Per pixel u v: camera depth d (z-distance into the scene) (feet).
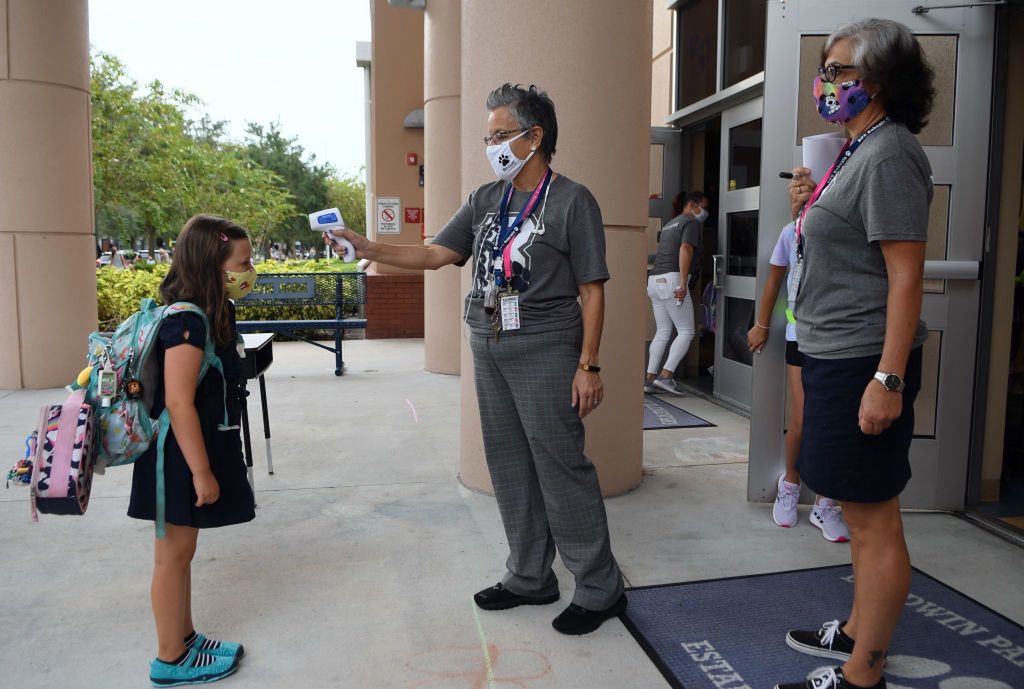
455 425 19.21
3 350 23.27
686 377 25.17
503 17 12.17
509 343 8.33
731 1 21.44
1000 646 8.62
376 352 32.30
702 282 24.73
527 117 8.16
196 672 8.00
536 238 8.20
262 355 14.29
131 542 11.63
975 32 11.72
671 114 24.63
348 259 8.65
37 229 23.15
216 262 7.77
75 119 23.62
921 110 7.30
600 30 12.10
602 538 8.92
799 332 7.54
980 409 12.66
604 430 13.23
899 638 8.79
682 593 9.91
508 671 8.22
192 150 65.41
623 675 8.14
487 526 12.26
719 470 15.16
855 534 7.52
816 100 7.54
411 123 37.17
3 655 8.53
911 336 6.74
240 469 8.06
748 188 20.40
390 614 9.44
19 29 22.40
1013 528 11.80
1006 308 12.75
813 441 7.34
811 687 7.58
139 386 7.48
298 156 118.83
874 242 6.92
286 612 9.49
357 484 14.43
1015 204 12.50
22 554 11.18
